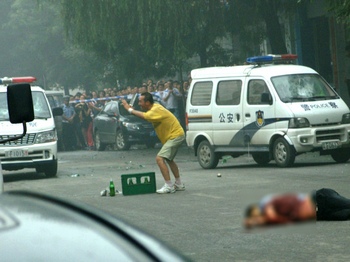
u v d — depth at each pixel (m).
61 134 69.19
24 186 35.69
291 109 36.81
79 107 69.06
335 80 56.72
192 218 22.64
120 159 50.97
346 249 17.16
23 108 13.03
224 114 39.03
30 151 39.72
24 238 4.31
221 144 39.28
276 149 37.31
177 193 29.30
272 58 39.16
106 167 44.69
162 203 26.52
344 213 20.44
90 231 4.54
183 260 4.46
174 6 52.59
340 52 55.91
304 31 57.84
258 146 37.91
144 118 29.53
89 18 54.22
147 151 57.81
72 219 4.68
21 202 5.00
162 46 54.41
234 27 53.84
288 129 36.78
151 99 29.81
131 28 53.78
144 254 4.40
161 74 59.34
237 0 52.88
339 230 19.34
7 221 4.50
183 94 57.50
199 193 28.92
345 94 56.09
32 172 45.28
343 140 37.50
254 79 38.16
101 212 4.99
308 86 37.84
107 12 53.62
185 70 67.56
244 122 38.34
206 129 39.84
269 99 37.31
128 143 60.53
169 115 29.69
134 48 55.50
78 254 4.25
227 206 24.91
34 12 96.25
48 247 4.26
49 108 41.12
